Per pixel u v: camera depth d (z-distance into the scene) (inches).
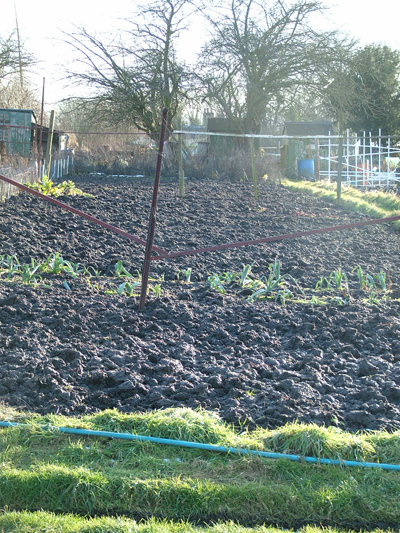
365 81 1481.3
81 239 455.2
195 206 645.3
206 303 292.8
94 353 220.2
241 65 1175.0
